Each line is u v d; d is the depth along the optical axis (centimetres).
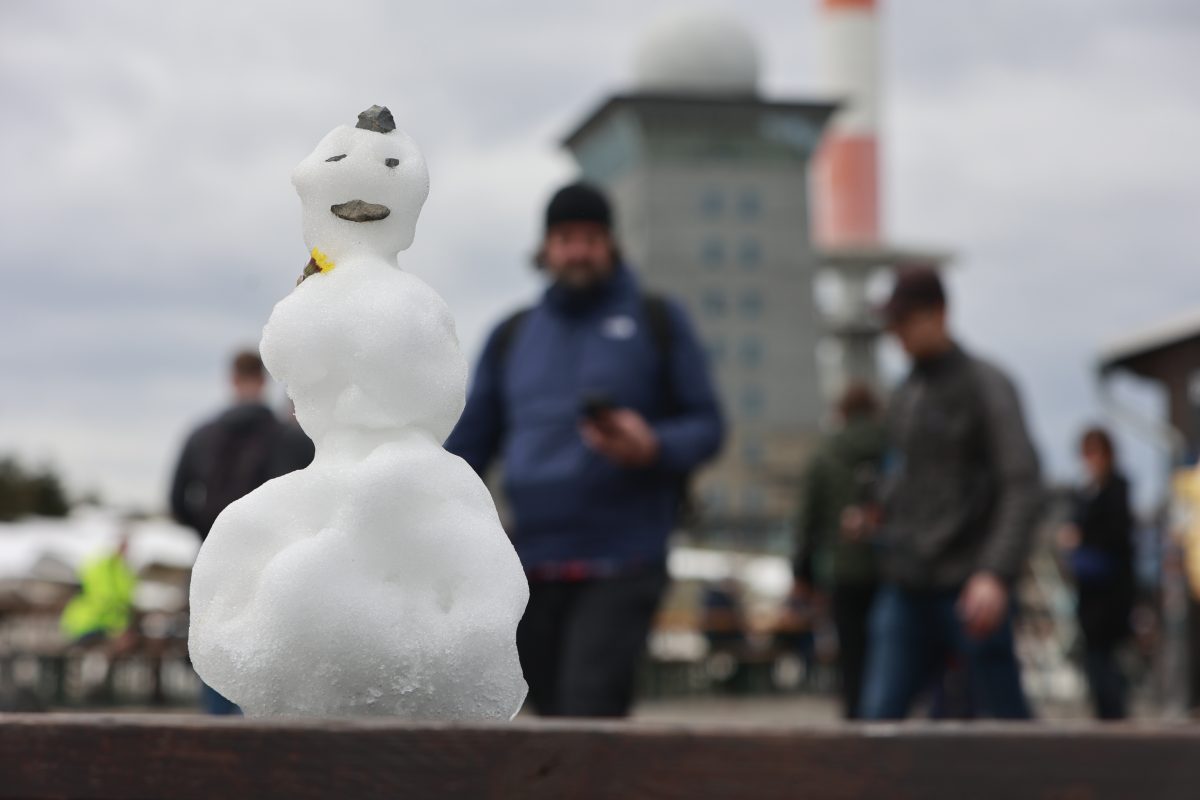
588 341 511
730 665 1777
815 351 7881
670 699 1689
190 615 176
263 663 168
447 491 176
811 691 1777
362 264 183
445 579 175
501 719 176
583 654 482
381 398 177
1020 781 130
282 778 136
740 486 7606
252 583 174
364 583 170
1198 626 941
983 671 540
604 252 516
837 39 8119
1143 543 1138
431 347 180
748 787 132
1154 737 129
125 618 1498
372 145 186
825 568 844
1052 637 1448
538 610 500
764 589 2269
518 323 532
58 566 1873
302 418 184
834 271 8206
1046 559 1427
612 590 488
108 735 141
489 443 538
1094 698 927
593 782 133
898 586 561
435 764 134
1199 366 1094
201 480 732
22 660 1614
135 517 1989
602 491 492
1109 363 1128
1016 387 553
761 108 7775
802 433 7781
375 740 135
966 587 547
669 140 7856
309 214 187
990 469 550
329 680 169
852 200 8119
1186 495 943
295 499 175
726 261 7881
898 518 564
